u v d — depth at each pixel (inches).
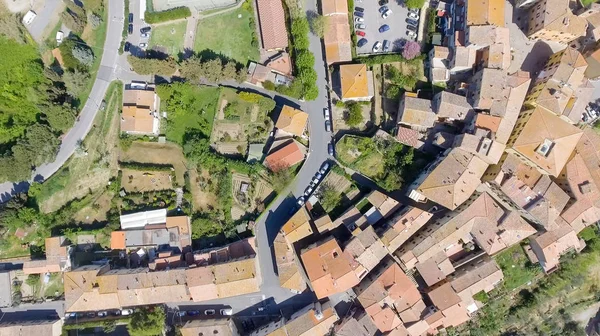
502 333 3597.4
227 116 3400.6
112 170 3447.3
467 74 3351.4
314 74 3280.0
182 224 3383.4
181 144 3427.7
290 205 3422.7
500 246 3270.2
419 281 3476.9
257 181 3430.1
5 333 3334.2
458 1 3316.9
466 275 3321.9
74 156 3454.7
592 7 3292.3
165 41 3432.6
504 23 3248.0
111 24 3420.3
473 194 3316.9
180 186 3430.1
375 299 3240.7
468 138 3112.7
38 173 3444.9
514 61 3410.4
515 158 3245.6
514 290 3506.4
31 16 3368.6
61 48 3324.3
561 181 3319.4
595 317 3639.3
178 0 3415.4
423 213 3238.2
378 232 3334.2
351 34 3351.4
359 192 3412.9
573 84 3157.0
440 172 3147.1
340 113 3412.9
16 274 3447.3
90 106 3444.9
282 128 3265.3
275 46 3307.1
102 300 3297.2
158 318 3304.6
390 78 3378.4
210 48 3427.7
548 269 3353.8
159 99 3437.5
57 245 3341.5
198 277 3248.0
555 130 3100.4
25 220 3346.5
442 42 3356.3
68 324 3437.5
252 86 3422.7
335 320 3314.5
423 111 3228.3
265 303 3474.4
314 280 3193.9
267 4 3294.8
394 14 3405.5
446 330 3442.4
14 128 3376.0
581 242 3469.5
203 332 3307.1
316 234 3390.7
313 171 3415.4
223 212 3430.1
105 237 3435.0
